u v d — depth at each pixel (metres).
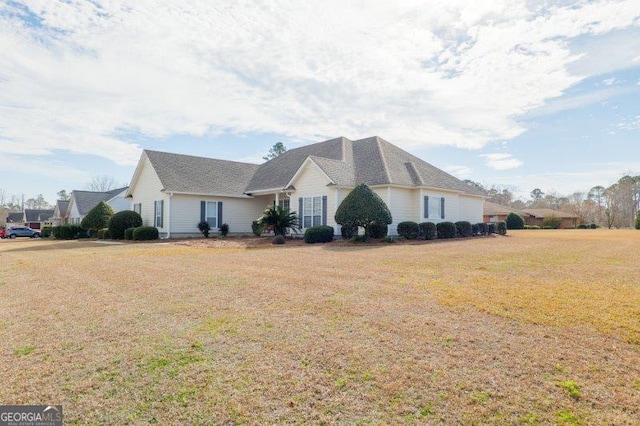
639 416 2.72
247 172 28.52
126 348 4.07
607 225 65.00
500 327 4.61
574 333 4.39
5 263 11.58
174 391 3.13
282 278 7.93
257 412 2.82
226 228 24.56
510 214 50.94
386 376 3.35
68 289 7.22
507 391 3.08
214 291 6.75
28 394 3.10
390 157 22.39
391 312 5.27
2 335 4.53
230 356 3.82
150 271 9.18
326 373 3.43
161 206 23.62
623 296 6.08
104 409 2.87
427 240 18.59
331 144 25.36
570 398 2.97
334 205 19.31
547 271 8.56
